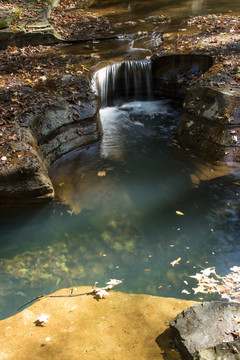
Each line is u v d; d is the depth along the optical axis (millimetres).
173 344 3094
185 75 9234
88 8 14898
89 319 3492
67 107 7500
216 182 6301
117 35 11406
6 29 10734
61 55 10156
